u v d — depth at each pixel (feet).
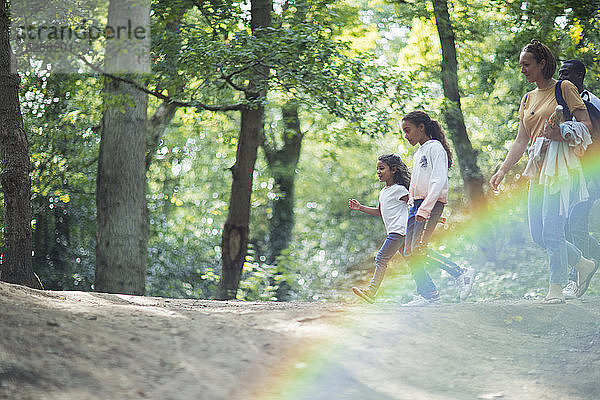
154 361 12.96
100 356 12.80
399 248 22.11
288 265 59.57
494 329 17.88
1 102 23.20
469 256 60.59
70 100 57.06
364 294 21.39
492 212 57.36
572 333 17.81
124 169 41.93
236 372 12.94
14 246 23.30
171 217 87.40
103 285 41.45
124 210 41.73
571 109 20.72
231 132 70.03
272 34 39.88
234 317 16.78
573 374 14.61
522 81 57.67
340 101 42.01
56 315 14.90
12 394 10.81
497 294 44.50
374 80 46.60
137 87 40.88
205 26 45.01
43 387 11.21
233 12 43.29
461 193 74.69
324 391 12.66
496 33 58.95
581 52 51.49
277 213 77.56
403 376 13.97
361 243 106.11
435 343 15.97
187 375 12.50
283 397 12.14
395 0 59.06
